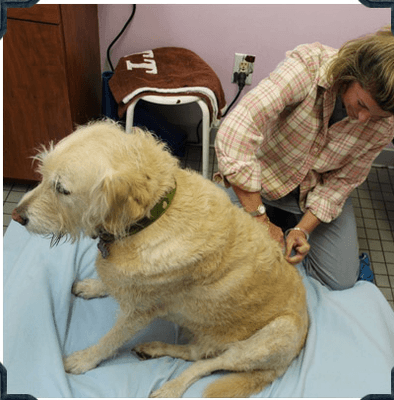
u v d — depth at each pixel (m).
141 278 1.14
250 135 1.45
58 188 0.99
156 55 2.12
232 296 1.24
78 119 2.01
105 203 0.96
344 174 1.67
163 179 1.07
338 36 2.13
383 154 2.54
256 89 1.45
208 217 1.12
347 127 1.48
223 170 1.46
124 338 1.37
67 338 1.51
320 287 1.77
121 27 2.17
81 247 1.74
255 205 1.53
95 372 1.40
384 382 1.46
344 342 1.57
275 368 1.41
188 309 1.30
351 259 1.81
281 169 1.68
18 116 1.87
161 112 2.44
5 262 1.67
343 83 1.30
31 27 1.61
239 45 2.20
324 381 1.45
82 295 1.61
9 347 1.38
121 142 1.01
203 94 1.92
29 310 1.47
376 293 1.79
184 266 1.12
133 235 1.10
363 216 2.31
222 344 1.40
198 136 2.53
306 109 1.46
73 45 1.80
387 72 1.10
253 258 1.22
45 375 1.34
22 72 1.73
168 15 2.11
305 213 1.73
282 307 1.35
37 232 1.11
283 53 2.21
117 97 1.93
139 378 1.40
